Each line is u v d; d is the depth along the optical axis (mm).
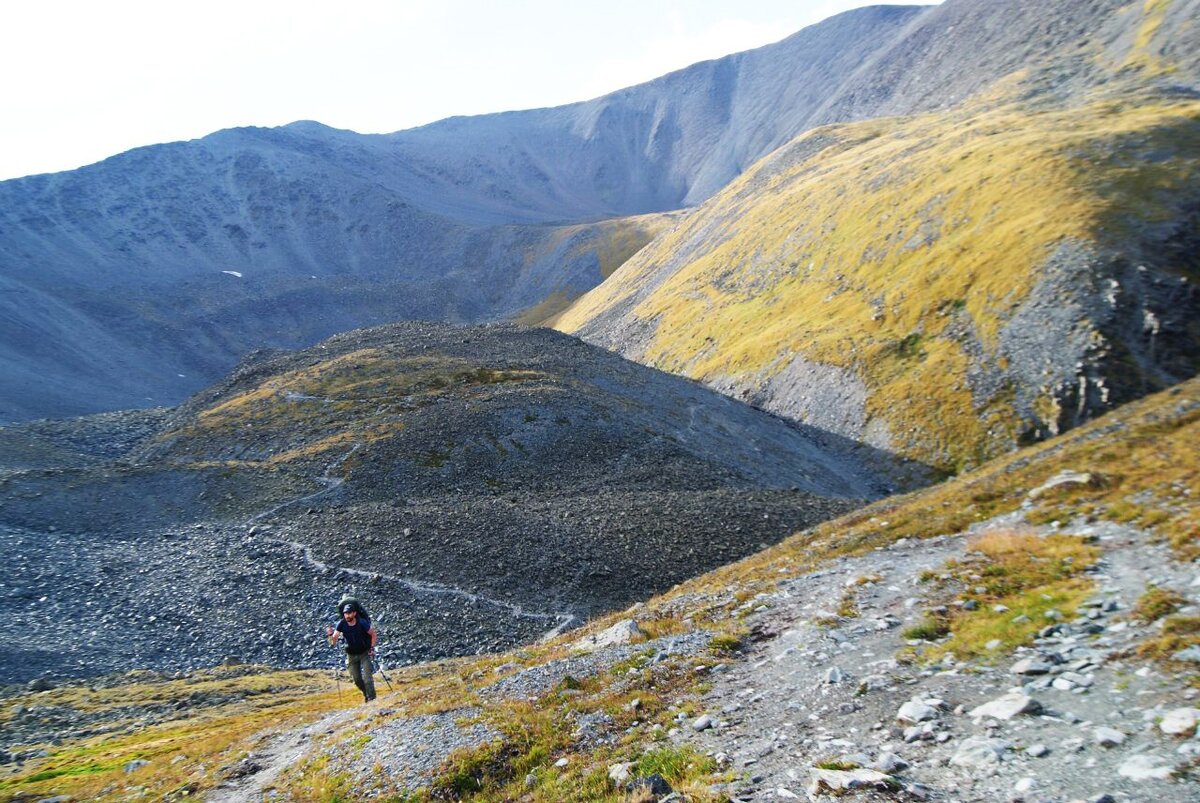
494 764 14914
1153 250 119812
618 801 11164
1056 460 25922
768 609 20688
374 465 86875
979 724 10523
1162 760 8180
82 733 31516
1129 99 186750
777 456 114250
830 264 179500
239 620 53844
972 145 182250
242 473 86125
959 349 127375
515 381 115688
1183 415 24484
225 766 19922
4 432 135000
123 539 70438
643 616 25766
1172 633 11227
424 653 48562
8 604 55594
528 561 60375
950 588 17250
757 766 11234
